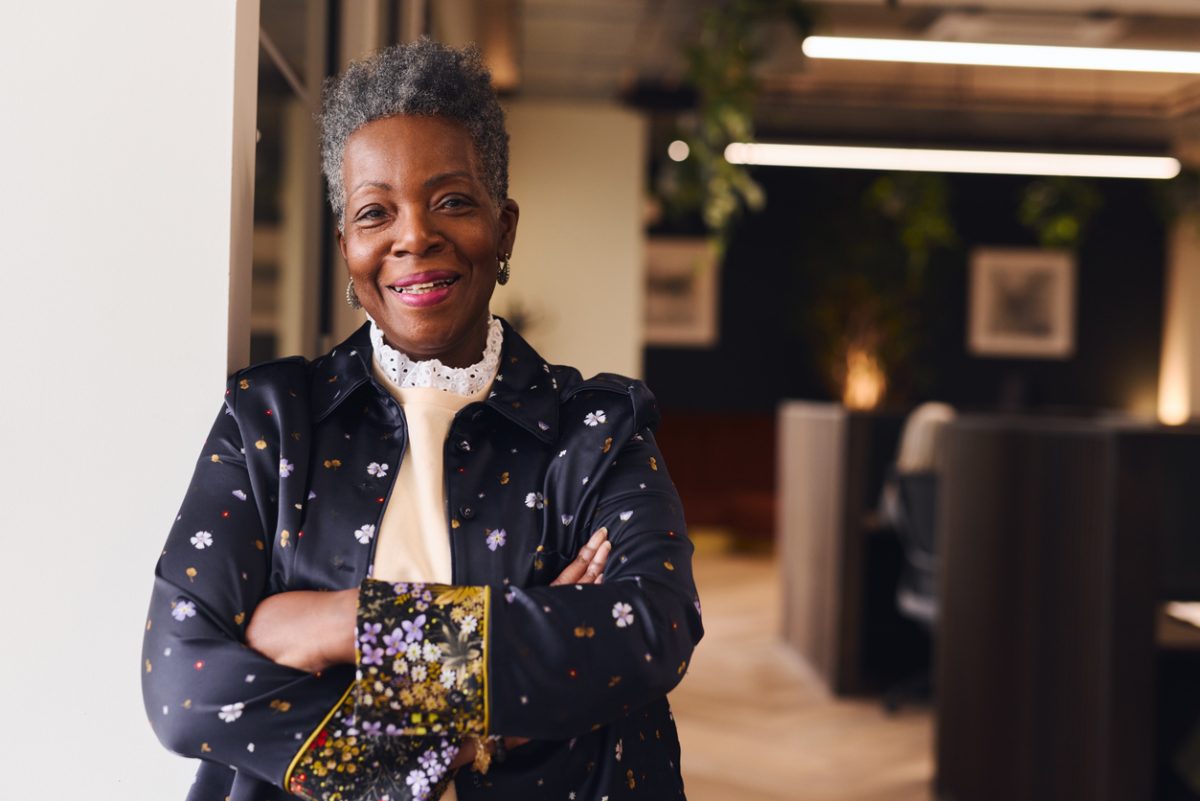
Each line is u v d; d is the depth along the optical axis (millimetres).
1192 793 3059
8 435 1239
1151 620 2812
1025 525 3250
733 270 10344
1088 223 10383
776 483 10383
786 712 4898
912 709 4980
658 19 6125
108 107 1238
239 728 963
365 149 1071
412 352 1138
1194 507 3154
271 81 1602
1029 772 3188
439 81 1073
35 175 1237
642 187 7133
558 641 951
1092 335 10422
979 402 10383
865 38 5633
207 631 996
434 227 1070
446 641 938
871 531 5164
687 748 4352
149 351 1244
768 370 10367
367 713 930
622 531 1080
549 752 1043
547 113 7082
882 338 9922
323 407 1131
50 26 1234
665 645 989
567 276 7082
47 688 1241
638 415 1138
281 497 1072
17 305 1237
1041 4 5703
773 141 8867
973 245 10398
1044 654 3127
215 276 1244
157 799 1240
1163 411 10414
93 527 1243
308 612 990
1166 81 7812
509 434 1137
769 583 8273
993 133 9305
